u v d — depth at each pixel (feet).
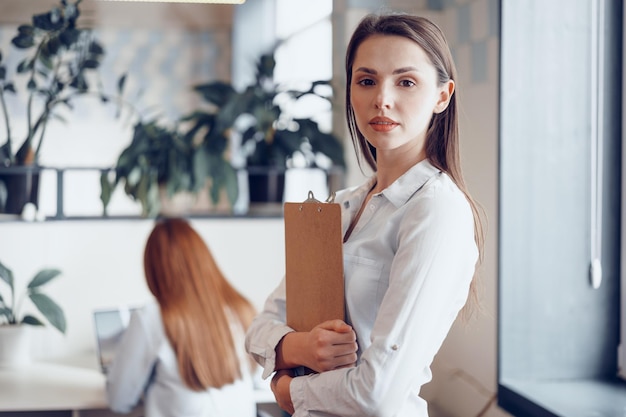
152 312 8.09
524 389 8.05
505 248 8.31
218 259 10.80
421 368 3.89
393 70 3.96
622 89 8.11
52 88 10.77
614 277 8.35
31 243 10.27
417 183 4.12
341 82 11.23
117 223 10.50
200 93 11.80
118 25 14.48
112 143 15.07
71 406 8.20
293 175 13.26
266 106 11.53
